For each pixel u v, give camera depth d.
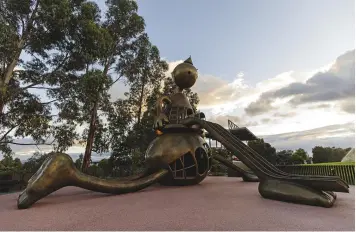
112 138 18.91
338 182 4.17
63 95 14.91
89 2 15.85
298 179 4.72
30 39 13.44
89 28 13.40
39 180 4.71
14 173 13.41
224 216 3.65
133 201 5.06
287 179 4.92
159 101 8.56
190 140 7.66
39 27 13.20
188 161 7.59
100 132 18.72
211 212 3.93
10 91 12.59
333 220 3.38
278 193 4.83
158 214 3.84
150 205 4.59
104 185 5.62
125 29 20.36
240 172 9.62
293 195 4.60
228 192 6.28
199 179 7.81
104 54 15.05
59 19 12.48
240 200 5.02
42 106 15.31
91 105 15.80
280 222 3.29
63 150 15.02
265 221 3.35
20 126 14.05
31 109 14.79
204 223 3.28
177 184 7.61
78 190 7.36
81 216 3.79
